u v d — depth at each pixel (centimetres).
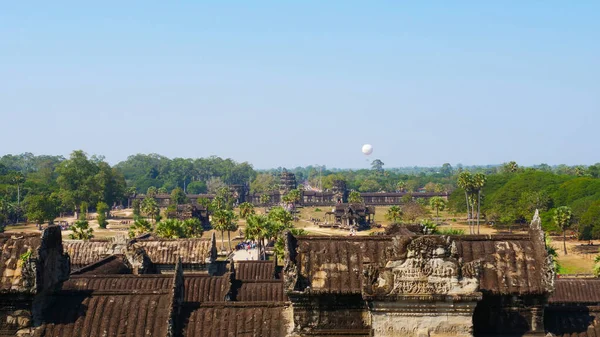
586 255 11375
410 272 2236
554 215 12019
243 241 13488
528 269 2419
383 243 2488
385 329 2255
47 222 18088
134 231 10112
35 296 2317
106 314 2384
